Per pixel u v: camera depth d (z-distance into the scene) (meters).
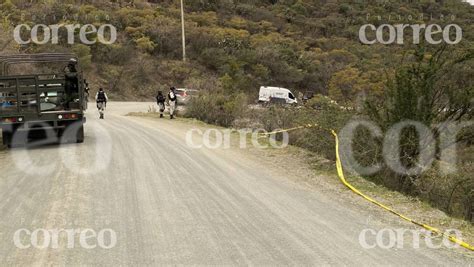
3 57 15.41
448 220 7.27
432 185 9.42
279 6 85.06
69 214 7.08
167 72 52.09
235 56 55.69
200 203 7.78
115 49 50.22
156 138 15.67
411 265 5.36
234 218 7.01
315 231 6.50
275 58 56.28
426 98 9.51
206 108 24.09
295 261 5.39
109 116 26.69
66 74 14.75
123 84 47.88
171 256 5.46
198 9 75.00
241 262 5.32
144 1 70.69
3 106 14.16
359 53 58.66
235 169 10.81
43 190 8.57
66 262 5.27
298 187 9.19
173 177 9.69
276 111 18.34
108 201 7.80
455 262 5.50
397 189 9.66
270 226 6.67
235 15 77.12
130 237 6.09
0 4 48.44
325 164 11.41
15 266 5.17
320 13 83.50
